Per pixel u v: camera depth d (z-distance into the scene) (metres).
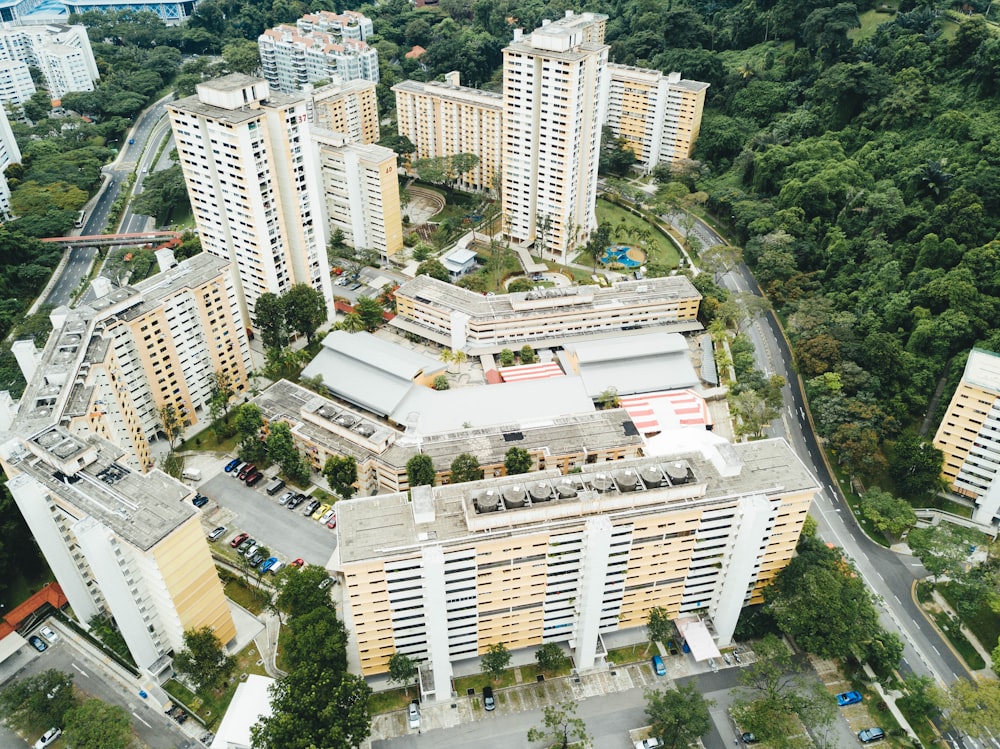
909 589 156.88
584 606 134.00
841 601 137.75
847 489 179.75
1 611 154.12
